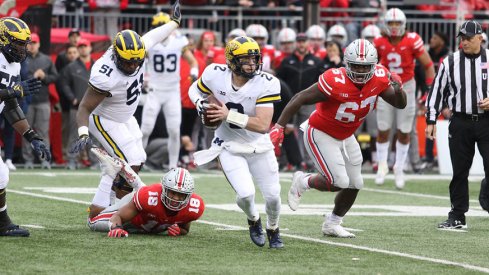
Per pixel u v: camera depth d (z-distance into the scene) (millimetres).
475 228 31062
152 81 48094
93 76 26672
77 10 58219
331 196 40938
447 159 53656
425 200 40250
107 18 58469
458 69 30656
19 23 25141
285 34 53719
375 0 59719
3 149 52875
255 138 24891
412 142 53969
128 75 26984
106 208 27469
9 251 23531
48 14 52406
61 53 53000
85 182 44000
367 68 25781
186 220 26828
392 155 55031
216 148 25062
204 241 26141
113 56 26875
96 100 26844
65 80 50844
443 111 56125
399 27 43531
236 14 59469
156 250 24250
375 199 40344
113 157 26984
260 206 36031
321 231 29359
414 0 59125
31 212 32156
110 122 27719
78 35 51562
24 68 47688
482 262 23750
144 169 51625
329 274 21422
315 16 55594
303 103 26250
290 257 23766
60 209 33188
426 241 27531
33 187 41156
